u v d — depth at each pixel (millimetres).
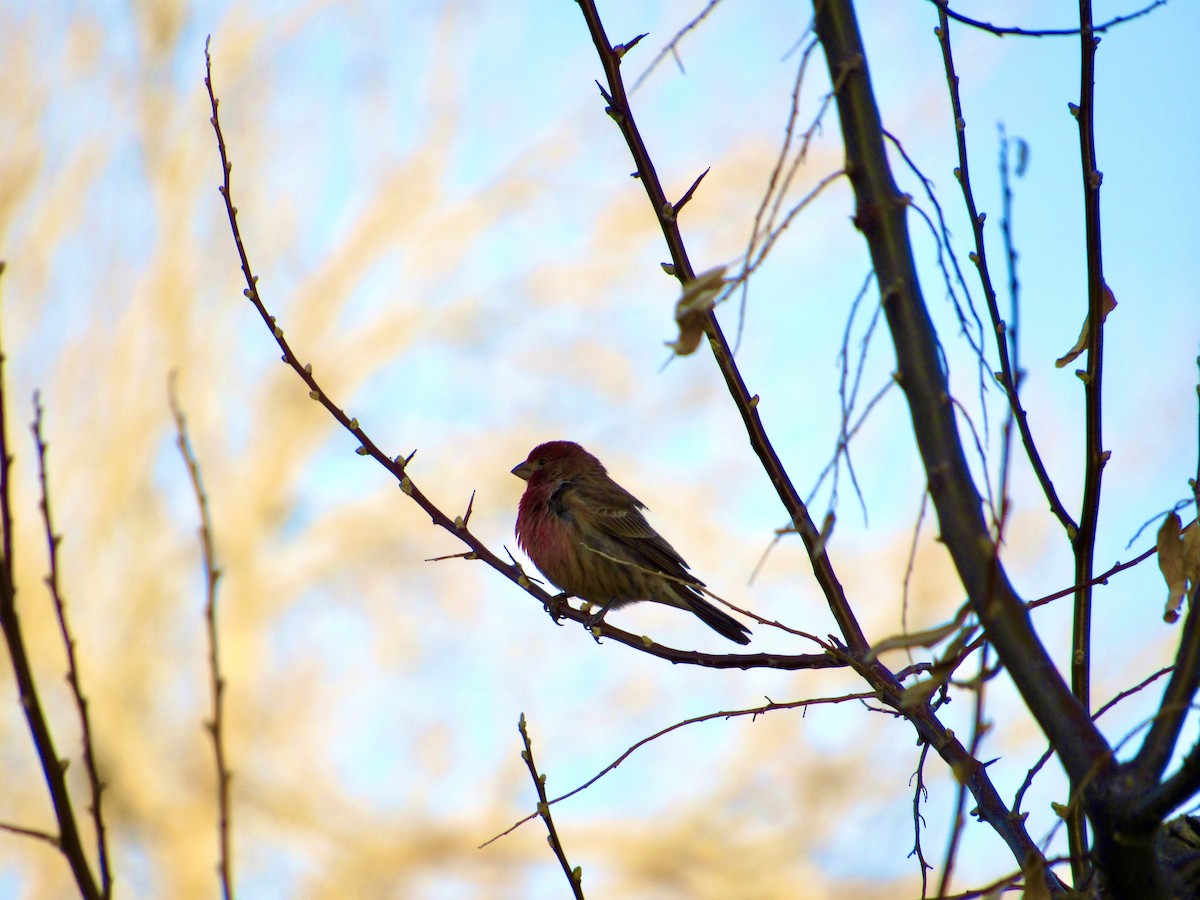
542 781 6445
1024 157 4996
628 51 7832
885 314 5328
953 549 5082
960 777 4430
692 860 22344
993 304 7383
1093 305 7297
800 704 6844
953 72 7551
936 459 5145
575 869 6254
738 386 7832
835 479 4934
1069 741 5129
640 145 7734
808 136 4957
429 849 23828
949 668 5168
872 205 5363
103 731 24484
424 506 9023
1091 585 6879
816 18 5527
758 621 6910
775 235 4863
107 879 4844
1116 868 5098
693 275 7637
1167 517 6602
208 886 24000
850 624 7574
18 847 23016
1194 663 5109
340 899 23766
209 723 5156
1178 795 4832
